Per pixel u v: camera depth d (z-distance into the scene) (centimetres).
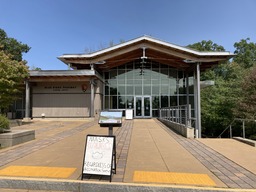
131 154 770
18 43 3894
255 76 2364
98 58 2431
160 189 472
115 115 612
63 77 2339
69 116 2492
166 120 1881
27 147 888
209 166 626
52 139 1098
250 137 2266
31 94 2531
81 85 2508
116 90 2814
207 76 4419
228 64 4566
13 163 650
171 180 513
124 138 1123
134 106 2788
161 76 2819
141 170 588
